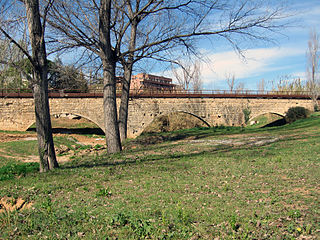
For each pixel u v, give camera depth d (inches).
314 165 343.3
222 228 167.0
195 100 1403.8
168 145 655.1
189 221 179.6
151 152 538.9
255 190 249.4
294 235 153.7
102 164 419.2
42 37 371.6
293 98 1604.3
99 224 182.9
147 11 531.8
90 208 215.0
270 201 213.6
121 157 476.1
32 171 401.4
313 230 158.4
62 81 577.6
